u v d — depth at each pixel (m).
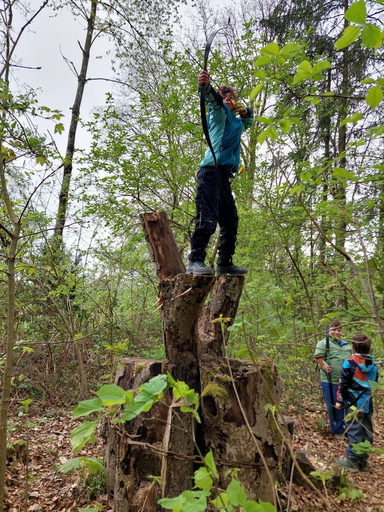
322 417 5.29
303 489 3.19
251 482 2.35
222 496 1.07
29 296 5.85
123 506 2.52
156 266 3.04
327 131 6.43
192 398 1.21
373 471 3.68
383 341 1.54
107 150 6.08
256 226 5.22
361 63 7.43
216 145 2.91
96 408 1.03
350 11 1.02
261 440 2.44
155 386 1.09
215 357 2.86
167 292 2.70
